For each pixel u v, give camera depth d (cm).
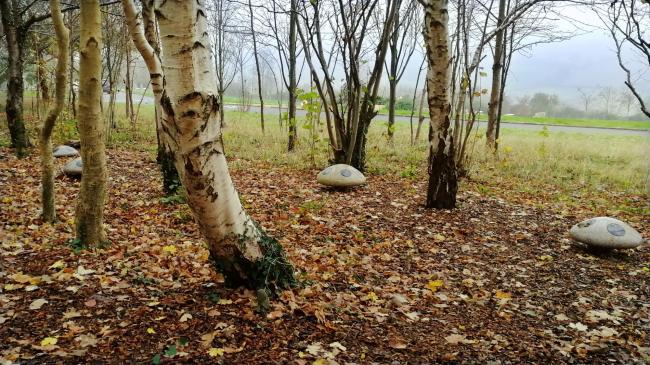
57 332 304
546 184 1009
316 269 463
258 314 346
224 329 321
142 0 704
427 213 723
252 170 1012
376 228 640
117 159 1077
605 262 540
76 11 1400
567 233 652
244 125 1747
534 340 352
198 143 297
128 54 1566
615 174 1090
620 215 765
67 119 1497
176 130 291
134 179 873
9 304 336
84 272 404
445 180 736
